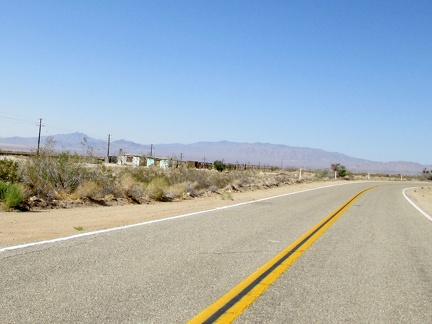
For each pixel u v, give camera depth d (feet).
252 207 59.06
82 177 57.11
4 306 15.80
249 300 18.13
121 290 18.47
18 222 35.12
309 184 144.56
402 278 23.58
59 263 22.45
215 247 29.27
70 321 14.73
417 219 56.29
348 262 27.04
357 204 73.97
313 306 17.89
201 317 15.79
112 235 31.55
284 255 27.94
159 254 26.05
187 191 75.56
